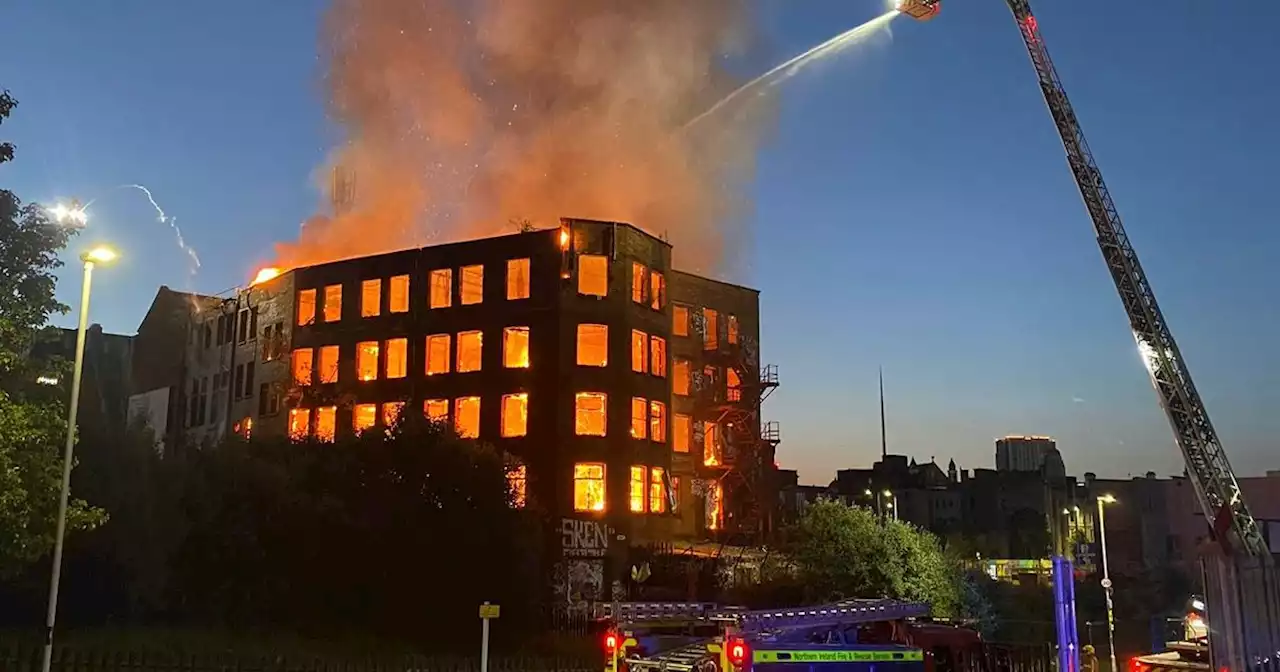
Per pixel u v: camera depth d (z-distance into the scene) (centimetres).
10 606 2984
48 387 1938
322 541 3136
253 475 3200
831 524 4012
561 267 4762
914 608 1526
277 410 5444
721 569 4481
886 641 1515
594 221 4884
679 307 5662
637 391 4831
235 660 2273
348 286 5331
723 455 5606
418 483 3344
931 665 1474
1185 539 8775
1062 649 1277
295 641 2802
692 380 5588
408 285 5153
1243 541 1595
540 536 3581
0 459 1712
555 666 2566
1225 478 1655
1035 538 9206
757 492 5647
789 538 4250
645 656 1406
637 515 4691
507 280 4894
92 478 3102
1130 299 1822
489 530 3322
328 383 5228
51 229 1864
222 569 3067
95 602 3095
